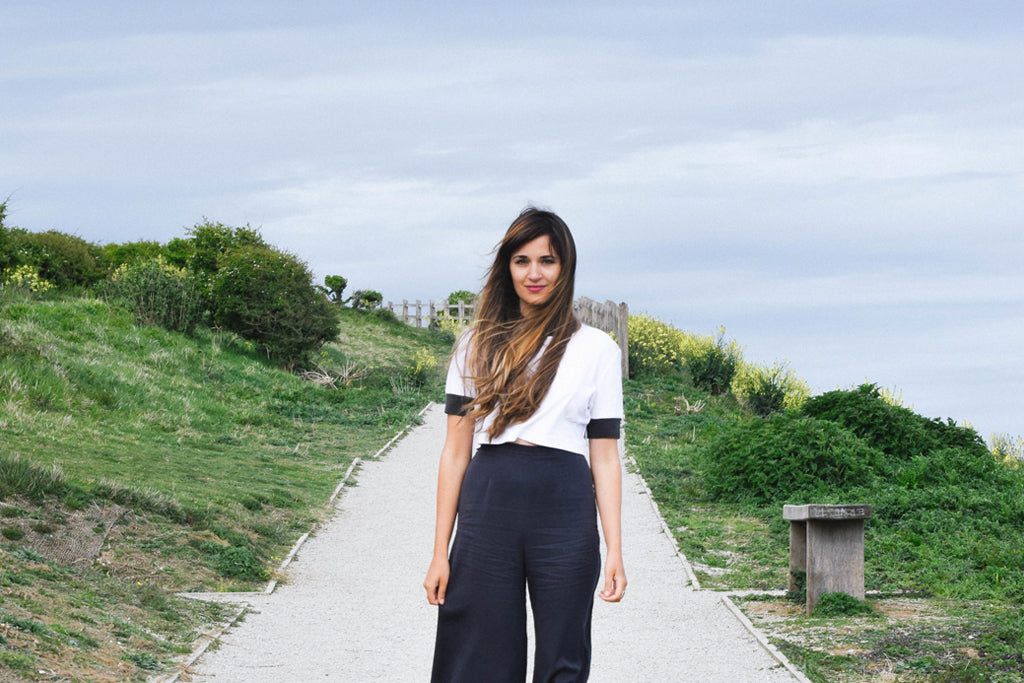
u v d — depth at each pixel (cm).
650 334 2752
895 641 650
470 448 311
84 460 1200
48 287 2392
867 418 1470
